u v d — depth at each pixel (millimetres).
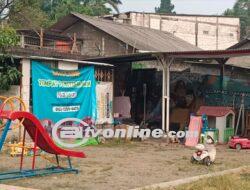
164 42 30672
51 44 28672
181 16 49781
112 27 30328
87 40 30266
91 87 17906
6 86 16109
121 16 44531
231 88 22531
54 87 16625
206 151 12055
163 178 9836
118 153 14258
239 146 16328
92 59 20297
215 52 16250
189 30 50500
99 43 29594
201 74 22406
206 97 21844
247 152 15414
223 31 52844
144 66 22781
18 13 34500
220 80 21781
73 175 9945
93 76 18000
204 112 18359
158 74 21922
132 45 27516
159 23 47812
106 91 18609
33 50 22594
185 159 13016
